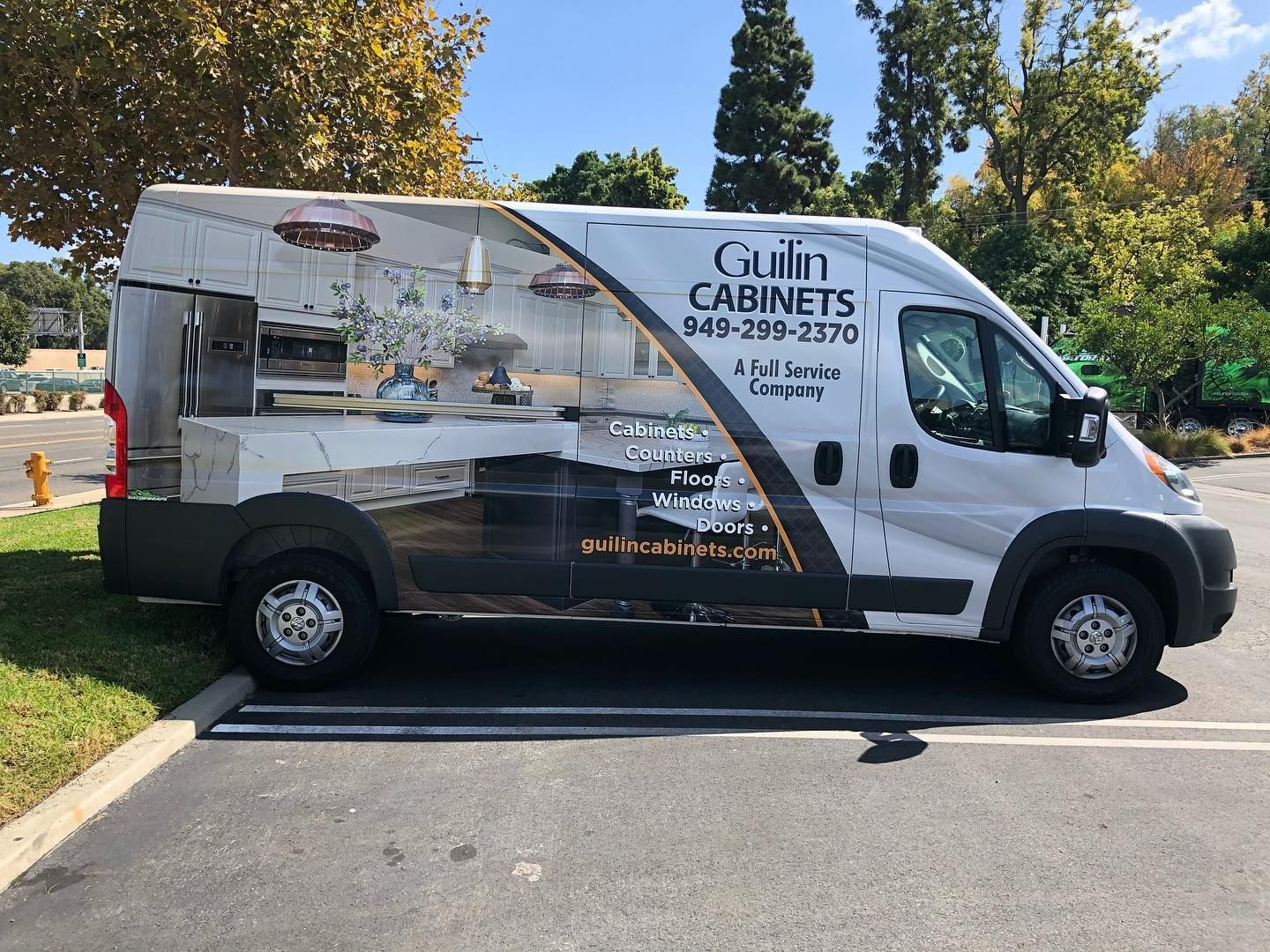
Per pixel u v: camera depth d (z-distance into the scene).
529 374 4.98
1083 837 3.57
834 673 5.69
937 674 5.71
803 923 2.97
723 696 5.22
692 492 4.96
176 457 5.00
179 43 6.61
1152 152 49.94
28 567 7.00
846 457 4.90
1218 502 14.45
